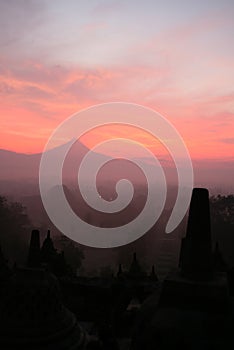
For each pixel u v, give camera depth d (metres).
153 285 17.28
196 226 10.03
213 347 8.53
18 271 12.60
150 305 9.84
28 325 11.75
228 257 48.97
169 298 9.52
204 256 9.91
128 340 14.62
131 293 17.19
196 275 9.85
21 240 62.72
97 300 17.31
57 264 20.88
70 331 12.35
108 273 49.91
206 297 9.24
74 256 50.78
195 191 10.20
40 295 12.06
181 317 9.03
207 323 8.85
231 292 14.50
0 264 17.67
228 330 8.79
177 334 8.73
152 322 9.06
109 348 11.47
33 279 12.29
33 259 12.85
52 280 12.76
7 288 12.41
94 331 15.27
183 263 10.09
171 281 9.63
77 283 17.80
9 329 11.67
